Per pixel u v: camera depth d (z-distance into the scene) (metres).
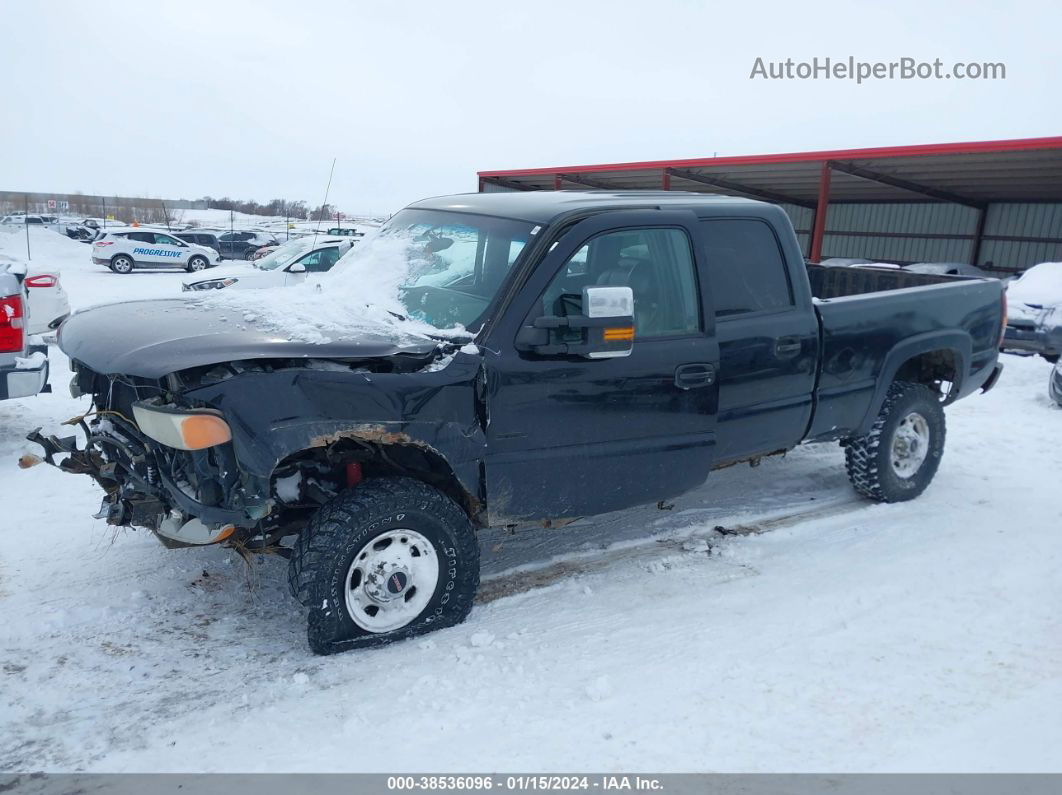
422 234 4.71
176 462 3.66
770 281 4.89
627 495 4.36
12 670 3.59
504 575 4.69
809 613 4.23
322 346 3.51
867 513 5.72
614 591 4.50
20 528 5.14
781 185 28.05
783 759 3.05
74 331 4.06
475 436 3.83
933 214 29.45
